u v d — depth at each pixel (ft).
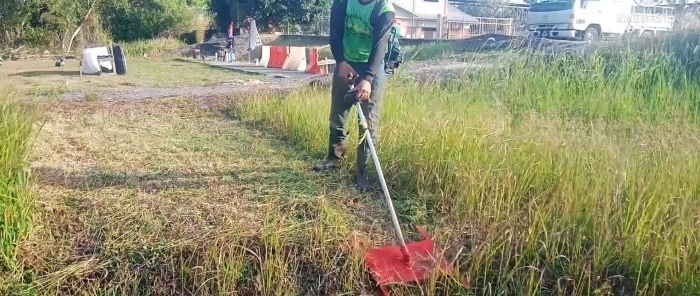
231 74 53.16
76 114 25.61
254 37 81.71
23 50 84.74
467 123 17.35
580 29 67.46
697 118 21.99
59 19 88.58
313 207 13.73
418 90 24.38
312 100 23.71
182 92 33.42
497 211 12.71
